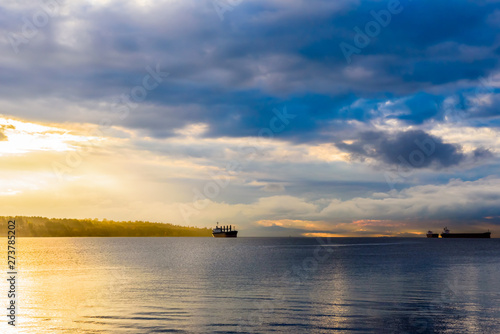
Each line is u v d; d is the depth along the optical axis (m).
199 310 39.25
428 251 177.62
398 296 48.00
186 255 148.75
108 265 98.56
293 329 32.28
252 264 102.31
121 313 37.81
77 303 43.03
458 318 35.88
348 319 35.41
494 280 64.62
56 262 109.44
